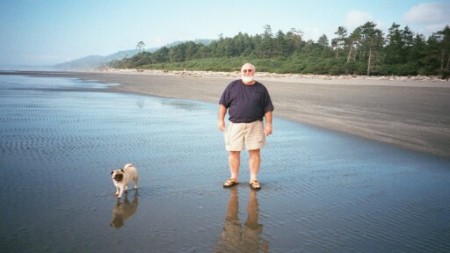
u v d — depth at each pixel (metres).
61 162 7.56
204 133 11.34
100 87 33.41
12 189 5.84
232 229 4.63
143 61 166.12
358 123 13.80
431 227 4.84
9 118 13.09
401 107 18.81
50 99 20.72
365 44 96.06
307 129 12.51
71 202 5.39
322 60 98.62
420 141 10.66
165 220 4.86
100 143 9.52
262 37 156.00
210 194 5.96
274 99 22.56
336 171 7.51
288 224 4.84
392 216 5.20
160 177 6.82
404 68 82.88
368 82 50.34
